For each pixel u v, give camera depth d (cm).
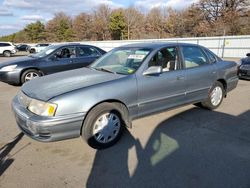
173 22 5022
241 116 462
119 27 5978
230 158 309
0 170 287
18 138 372
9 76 713
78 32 6725
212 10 4334
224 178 268
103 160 308
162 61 404
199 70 451
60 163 303
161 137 370
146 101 373
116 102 342
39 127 292
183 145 344
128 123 362
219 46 2238
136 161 304
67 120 299
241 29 3516
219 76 492
